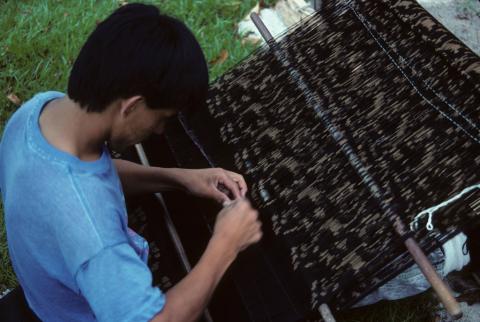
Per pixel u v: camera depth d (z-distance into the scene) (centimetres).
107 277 109
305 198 168
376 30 186
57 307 137
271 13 336
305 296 154
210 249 130
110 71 104
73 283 121
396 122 165
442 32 167
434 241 142
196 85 111
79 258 109
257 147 189
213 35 323
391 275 146
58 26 336
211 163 198
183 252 179
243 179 177
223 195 171
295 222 166
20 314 150
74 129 112
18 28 336
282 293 160
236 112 202
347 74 184
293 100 189
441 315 206
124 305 110
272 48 204
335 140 169
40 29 335
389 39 182
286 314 156
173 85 108
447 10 328
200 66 110
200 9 343
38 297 137
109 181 119
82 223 109
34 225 114
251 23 333
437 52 166
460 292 208
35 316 149
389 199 152
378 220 151
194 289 124
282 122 188
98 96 107
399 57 176
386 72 177
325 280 150
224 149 197
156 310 114
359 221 154
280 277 163
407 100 167
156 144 217
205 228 188
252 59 210
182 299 121
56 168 111
